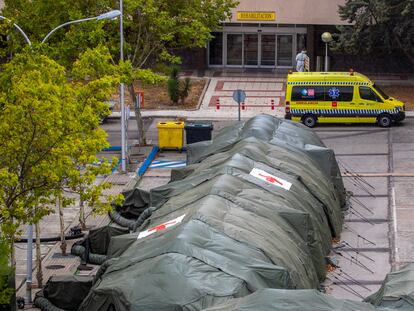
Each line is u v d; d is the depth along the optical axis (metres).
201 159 39.44
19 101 25.69
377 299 24.89
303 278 27.47
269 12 70.38
